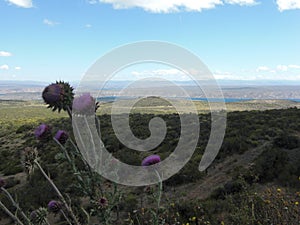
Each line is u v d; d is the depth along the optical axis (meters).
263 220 5.74
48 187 11.44
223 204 8.32
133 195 9.92
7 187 16.23
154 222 2.94
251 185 10.09
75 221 2.35
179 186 12.29
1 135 44.03
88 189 2.20
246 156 14.64
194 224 7.23
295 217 5.82
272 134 18.25
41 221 2.51
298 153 12.82
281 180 9.76
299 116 26.06
